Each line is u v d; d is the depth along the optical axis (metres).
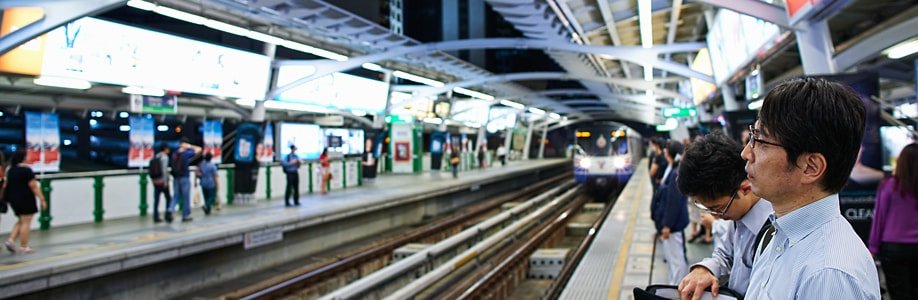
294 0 12.77
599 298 6.53
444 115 33.56
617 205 14.91
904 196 4.32
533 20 13.44
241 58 16.73
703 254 8.66
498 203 23.95
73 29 12.58
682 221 6.49
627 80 24.52
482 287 9.86
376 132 23.95
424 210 20.77
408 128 30.47
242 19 14.04
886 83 13.09
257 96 17.69
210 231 10.98
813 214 1.54
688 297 2.27
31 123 16.47
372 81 24.75
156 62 14.51
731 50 12.42
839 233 1.47
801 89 1.54
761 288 1.65
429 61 23.27
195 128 25.44
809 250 1.50
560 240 17.31
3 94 15.86
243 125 15.88
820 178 1.53
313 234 14.17
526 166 40.97
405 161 30.53
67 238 10.36
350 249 14.55
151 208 13.89
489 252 13.84
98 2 8.98
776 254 1.62
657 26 16.11
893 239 4.38
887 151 6.38
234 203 16.05
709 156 2.52
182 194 12.58
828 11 7.05
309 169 19.70
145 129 19.92
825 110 1.48
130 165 19.47
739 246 2.47
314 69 19.52
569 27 14.02
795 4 7.30
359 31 15.90
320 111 23.11
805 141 1.50
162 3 11.41
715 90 17.38
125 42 13.71
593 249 9.21
